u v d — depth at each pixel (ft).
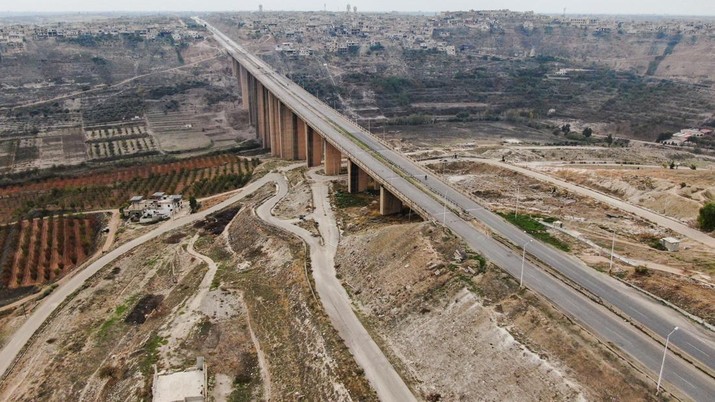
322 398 206.28
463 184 451.12
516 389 185.26
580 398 171.42
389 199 384.68
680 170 462.19
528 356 191.93
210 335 268.41
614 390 171.94
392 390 201.26
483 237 291.79
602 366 179.83
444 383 201.36
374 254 299.58
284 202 442.91
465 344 211.41
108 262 377.09
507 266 254.27
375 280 278.05
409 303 249.14
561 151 653.30
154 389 218.38
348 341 232.94
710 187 380.37
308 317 257.55
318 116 557.74
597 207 372.99
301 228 370.53
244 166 593.42
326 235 357.00
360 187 449.06
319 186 469.57
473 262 258.16
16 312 320.29
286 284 298.15
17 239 412.36
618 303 222.69
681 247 289.53
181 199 491.72
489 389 190.39
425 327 230.27
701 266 258.57
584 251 278.26
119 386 235.81
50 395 247.09
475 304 225.97
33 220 447.01
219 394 224.94
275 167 570.87
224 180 539.29
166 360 247.70
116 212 471.21
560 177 460.55
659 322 208.13
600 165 532.32
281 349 247.50
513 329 207.82
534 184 439.22
